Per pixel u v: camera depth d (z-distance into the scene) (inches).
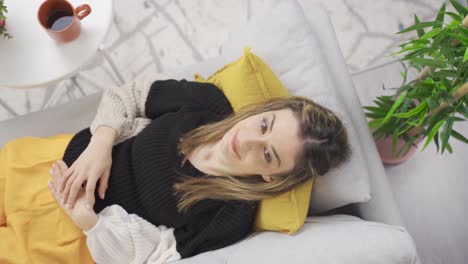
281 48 47.8
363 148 46.4
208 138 45.0
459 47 37.5
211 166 44.8
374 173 45.8
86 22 48.4
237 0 78.2
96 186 45.1
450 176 65.9
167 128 45.9
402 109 42.9
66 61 47.1
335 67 49.5
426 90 40.6
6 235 43.9
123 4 76.7
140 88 50.8
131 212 44.8
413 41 40.6
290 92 47.2
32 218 44.9
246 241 42.2
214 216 43.8
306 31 47.7
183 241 43.8
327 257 35.2
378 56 76.2
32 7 48.6
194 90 48.2
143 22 76.5
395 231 37.2
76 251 44.1
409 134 54.7
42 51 47.2
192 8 77.6
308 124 40.6
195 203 43.6
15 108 71.0
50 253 43.7
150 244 43.1
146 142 45.0
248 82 45.6
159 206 43.4
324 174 43.5
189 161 45.8
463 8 37.3
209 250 42.9
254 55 45.3
